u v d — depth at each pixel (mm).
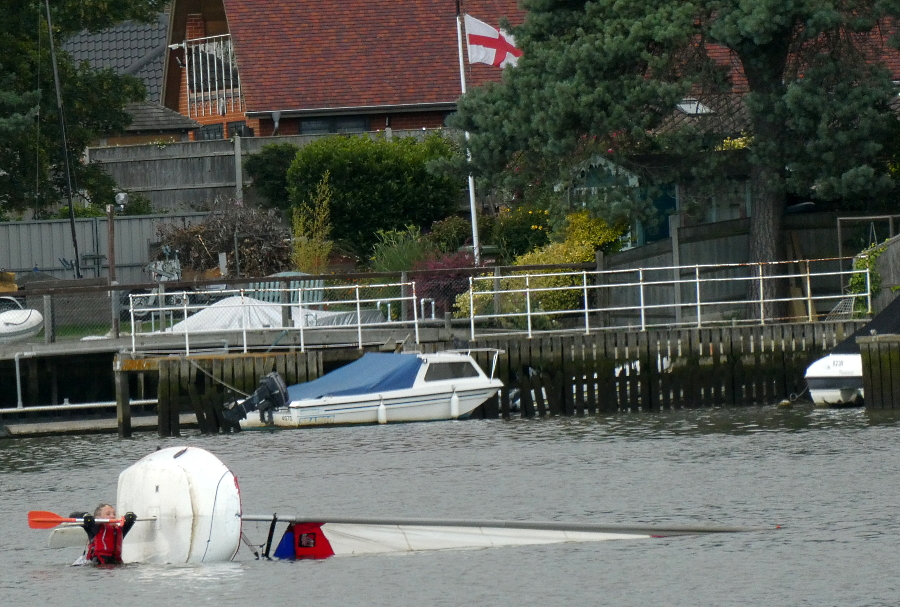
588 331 134500
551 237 152375
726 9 137250
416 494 93625
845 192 135625
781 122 140375
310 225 170125
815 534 78812
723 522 82438
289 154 189875
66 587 72312
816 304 147125
